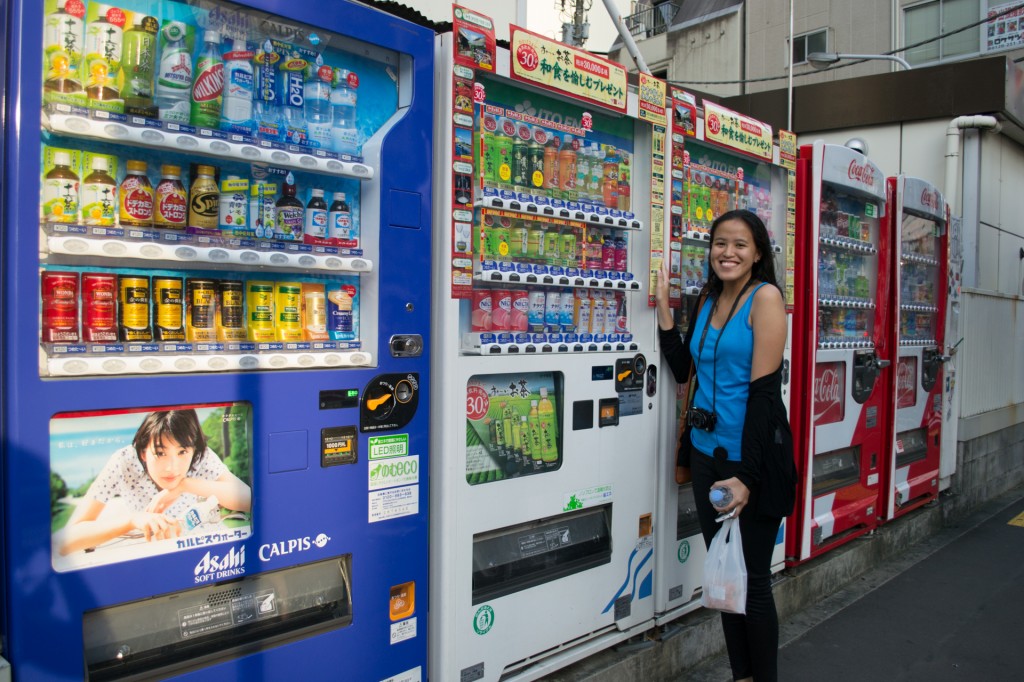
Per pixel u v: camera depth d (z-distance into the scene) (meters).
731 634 2.71
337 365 2.01
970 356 6.29
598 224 2.75
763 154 3.51
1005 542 5.22
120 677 1.63
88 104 1.64
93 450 1.60
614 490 2.82
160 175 1.81
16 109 1.47
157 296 1.77
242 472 1.84
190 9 1.82
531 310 2.60
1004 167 7.81
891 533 4.82
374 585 2.10
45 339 1.61
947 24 13.43
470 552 2.29
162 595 1.70
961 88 7.04
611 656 2.84
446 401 2.21
